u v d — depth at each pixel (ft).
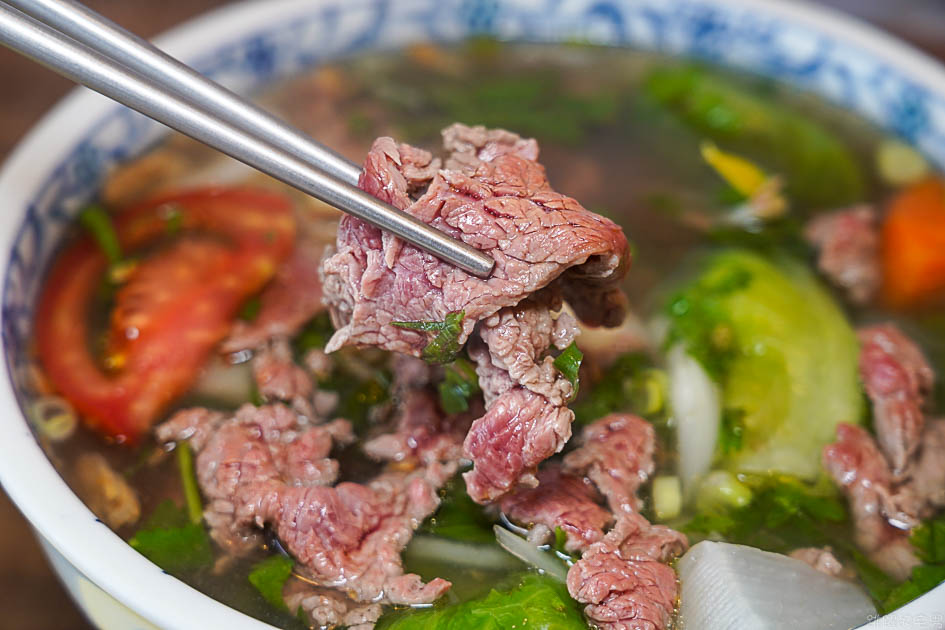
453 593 0.77
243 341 0.91
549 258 0.72
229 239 0.99
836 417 0.89
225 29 1.08
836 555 0.80
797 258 1.00
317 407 0.88
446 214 0.74
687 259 1.00
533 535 0.79
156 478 0.83
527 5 1.18
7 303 0.85
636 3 1.18
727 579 0.77
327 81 1.15
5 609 1.04
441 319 0.74
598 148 1.10
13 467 0.75
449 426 0.84
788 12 1.14
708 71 1.17
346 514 0.79
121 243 0.97
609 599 0.75
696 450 0.87
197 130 0.70
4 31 0.69
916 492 0.83
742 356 0.93
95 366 0.89
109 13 1.43
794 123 1.11
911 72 1.09
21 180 0.91
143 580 0.71
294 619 0.75
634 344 0.93
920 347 0.94
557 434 0.74
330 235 1.01
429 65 1.18
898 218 1.04
